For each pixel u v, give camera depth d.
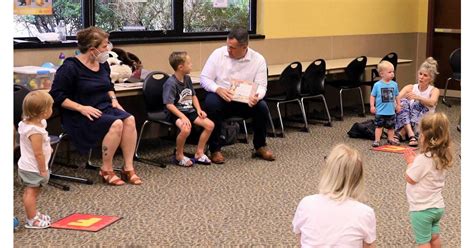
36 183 4.01
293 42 8.38
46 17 5.91
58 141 4.97
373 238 2.71
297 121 7.92
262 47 7.95
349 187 2.74
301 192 4.93
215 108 5.78
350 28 9.23
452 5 10.01
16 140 4.74
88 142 5.02
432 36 10.16
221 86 5.95
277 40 8.15
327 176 2.78
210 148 5.83
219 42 7.42
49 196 4.68
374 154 6.27
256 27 7.99
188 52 7.05
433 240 3.51
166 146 6.46
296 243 3.88
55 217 4.24
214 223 4.21
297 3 8.36
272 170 5.58
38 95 3.93
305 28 8.52
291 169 5.62
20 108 4.68
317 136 7.11
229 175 5.39
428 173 3.39
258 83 5.96
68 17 6.09
